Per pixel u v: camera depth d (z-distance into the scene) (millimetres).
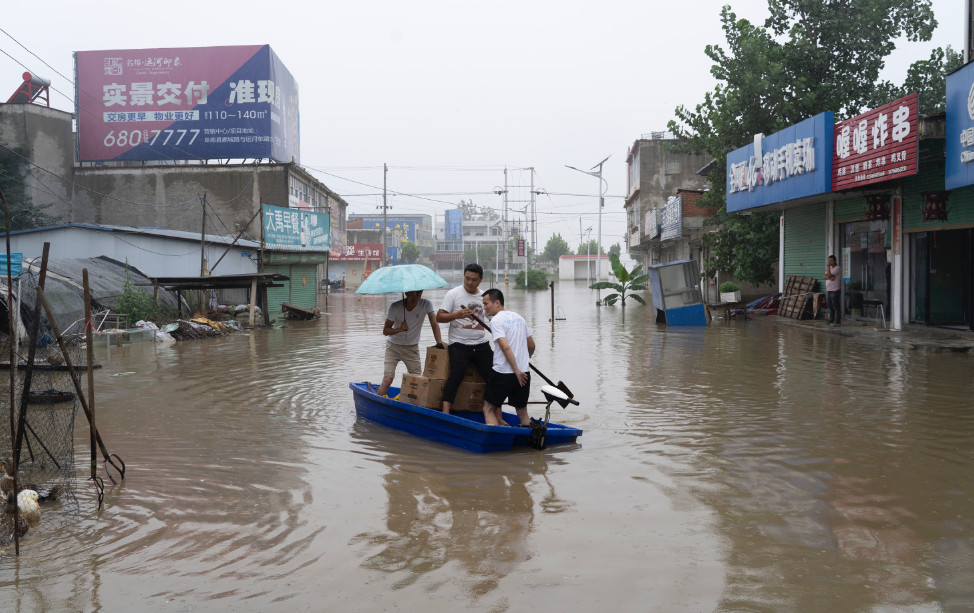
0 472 5797
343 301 43812
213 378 12094
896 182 16391
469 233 147125
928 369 11656
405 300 8305
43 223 33688
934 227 15898
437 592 3965
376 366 13586
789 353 14148
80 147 36625
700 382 10953
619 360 13664
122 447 7371
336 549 4602
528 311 29625
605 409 9062
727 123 23812
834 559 4359
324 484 6031
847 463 6441
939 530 4820
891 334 15938
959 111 13188
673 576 4137
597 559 4395
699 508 5312
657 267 21828
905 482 5883
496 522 5070
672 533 4816
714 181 26453
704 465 6449
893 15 22984
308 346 17391
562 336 18609
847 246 19734
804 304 20812
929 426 7809
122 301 20016
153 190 36500
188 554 4559
